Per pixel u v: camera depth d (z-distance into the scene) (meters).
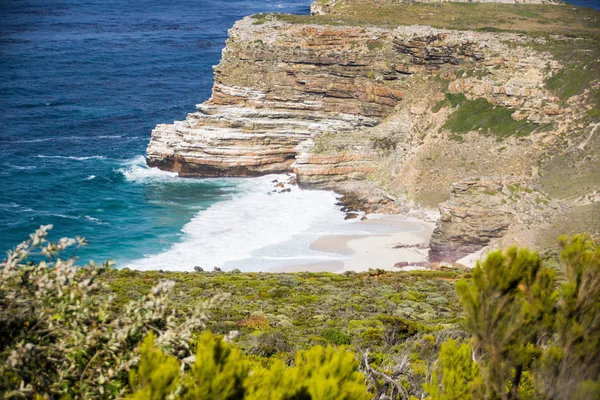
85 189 95.69
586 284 12.48
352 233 84.06
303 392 10.80
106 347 12.41
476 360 13.24
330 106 111.44
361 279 60.28
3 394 11.87
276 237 81.62
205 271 66.69
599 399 11.12
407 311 44.41
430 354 24.81
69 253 73.75
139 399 10.13
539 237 75.06
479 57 103.94
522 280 12.67
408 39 109.56
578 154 86.06
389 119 108.62
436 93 106.62
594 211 76.31
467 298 12.77
